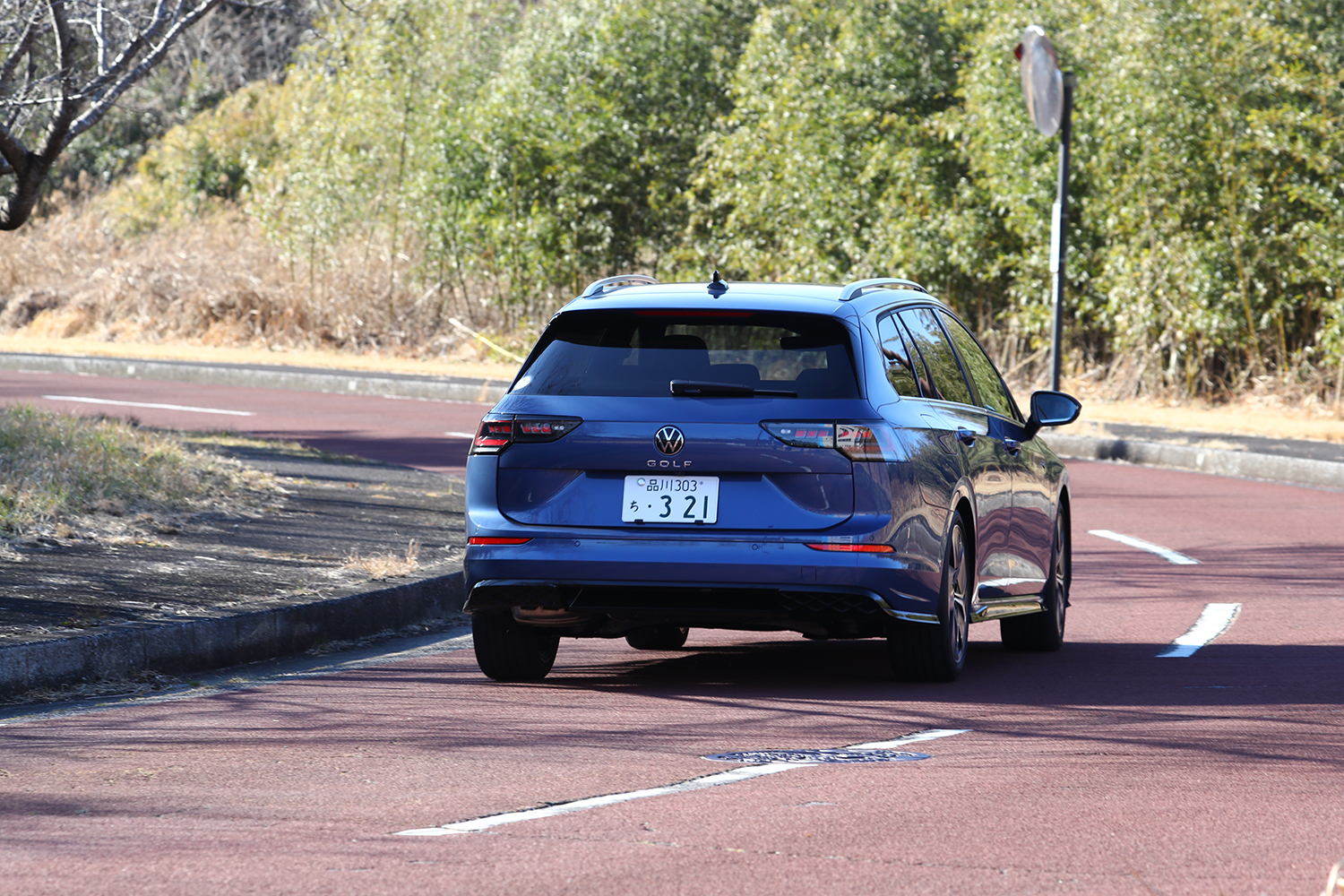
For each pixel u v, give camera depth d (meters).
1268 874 10.59
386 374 66.94
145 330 85.00
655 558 16.47
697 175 73.06
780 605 16.47
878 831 11.60
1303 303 60.34
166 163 101.75
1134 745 14.75
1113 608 24.31
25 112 29.33
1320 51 60.47
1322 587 26.11
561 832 11.52
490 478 17.11
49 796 12.66
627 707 16.64
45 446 29.59
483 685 18.00
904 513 16.59
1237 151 59.00
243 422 50.16
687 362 17.09
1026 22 62.84
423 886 10.19
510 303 79.19
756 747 14.60
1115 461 47.78
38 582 20.64
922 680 18.08
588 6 76.25
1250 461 44.56
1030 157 61.91
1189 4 59.12
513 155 74.44
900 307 18.75
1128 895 10.12
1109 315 63.81
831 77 66.81
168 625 18.53
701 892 10.12
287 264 87.44
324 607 20.69
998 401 21.28
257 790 12.85
